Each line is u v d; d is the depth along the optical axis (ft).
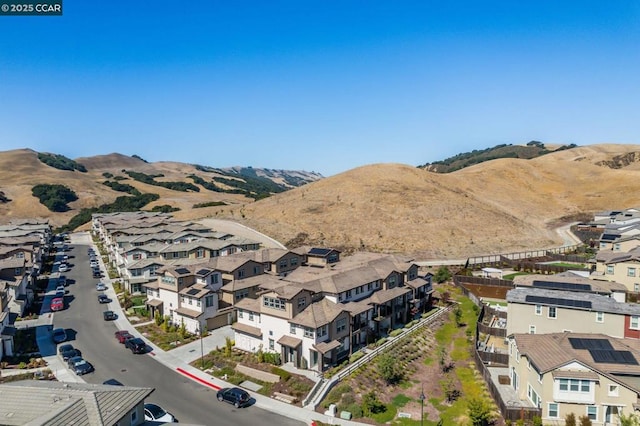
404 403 122.11
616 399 102.94
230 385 128.98
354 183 443.32
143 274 227.40
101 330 174.91
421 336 171.22
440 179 491.72
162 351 154.10
